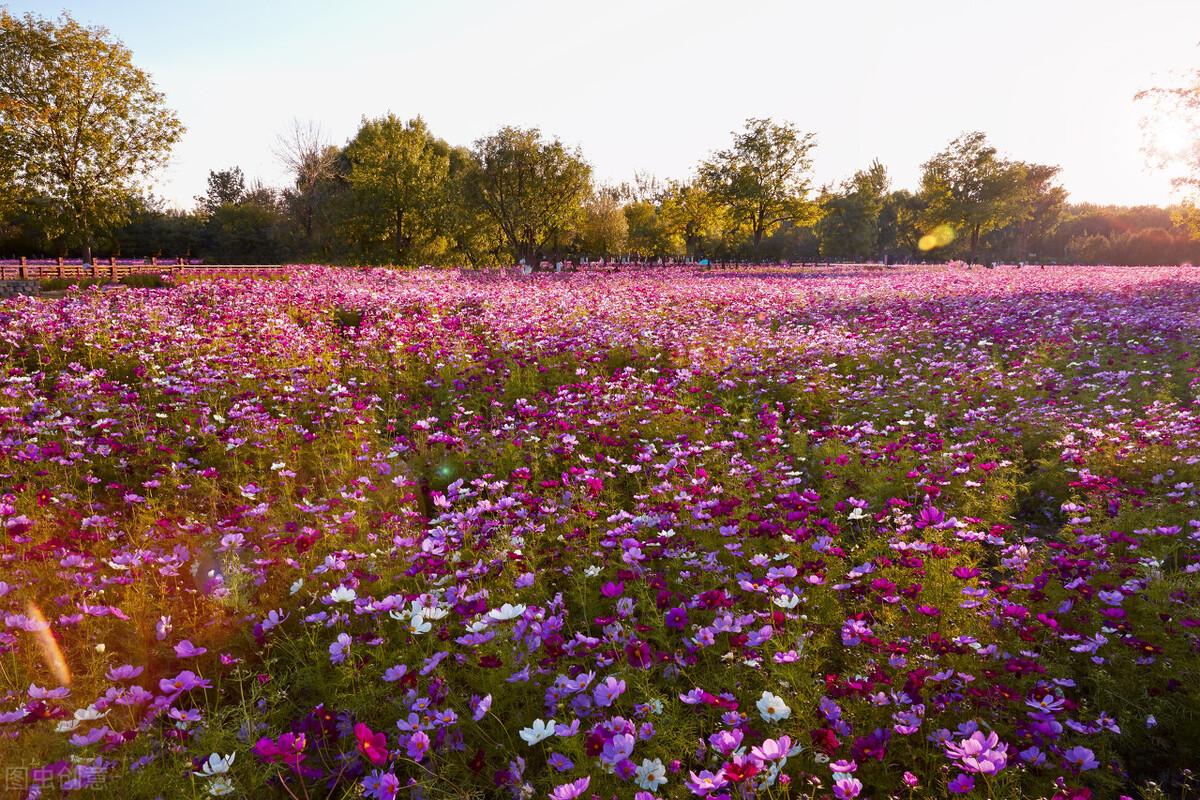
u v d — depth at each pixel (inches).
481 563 143.8
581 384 308.7
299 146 2297.0
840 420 302.4
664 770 89.0
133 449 229.0
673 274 1633.9
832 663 132.3
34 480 203.8
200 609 143.9
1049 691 113.9
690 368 367.6
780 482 203.2
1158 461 220.1
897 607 137.6
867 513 203.5
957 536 164.6
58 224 1455.5
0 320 419.8
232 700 121.0
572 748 94.7
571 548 161.0
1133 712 116.8
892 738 103.1
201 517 183.8
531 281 1206.9
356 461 235.5
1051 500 222.2
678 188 2687.0
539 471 229.9
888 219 4020.7
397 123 2397.9
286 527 163.2
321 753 104.0
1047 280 1060.5
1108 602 131.6
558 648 113.9
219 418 252.2
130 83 1477.6
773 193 2354.8
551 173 1916.8
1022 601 142.9
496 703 111.6
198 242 2743.6
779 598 126.5
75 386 290.7
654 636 123.2
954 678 113.7
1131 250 2810.0
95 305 496.4
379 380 348.2
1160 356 379.6
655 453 244.1
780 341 444.1
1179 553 171.6
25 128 1380.4
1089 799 87.2
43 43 1369.3
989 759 86.8
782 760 84.4
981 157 2363.4
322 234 2322.8
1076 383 330.6
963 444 246.1
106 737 93.9
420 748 95.3
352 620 140.5
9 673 116.9
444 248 2235.5
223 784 90.0
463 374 358.6
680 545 164.4
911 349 438.0
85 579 141.3
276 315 534.9
